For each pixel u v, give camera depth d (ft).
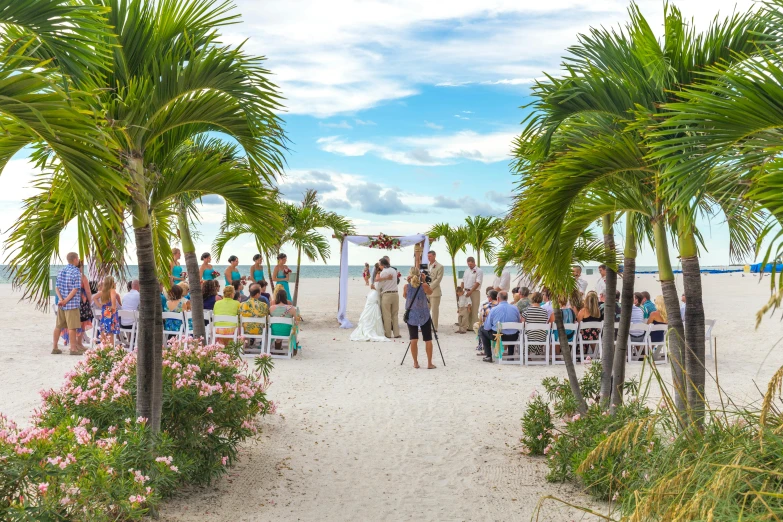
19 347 37.70
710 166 10.66
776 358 36.91
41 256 16.55
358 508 14.84
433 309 52.80
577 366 35.40
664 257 15.60
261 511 14.39
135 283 38.19
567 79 14.94
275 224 18.45
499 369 34.47
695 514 7.32
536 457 19.07
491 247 61.05
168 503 14.52
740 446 8.50
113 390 15.51
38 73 8.56
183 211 26.61
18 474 10.14
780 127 9.95
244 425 17.79
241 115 15.72
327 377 31.37
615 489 14.02
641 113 12.83
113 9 13.75
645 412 14.80
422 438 21.08
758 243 8.89
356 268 350.84
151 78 14.42
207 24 15.05
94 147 9.78
